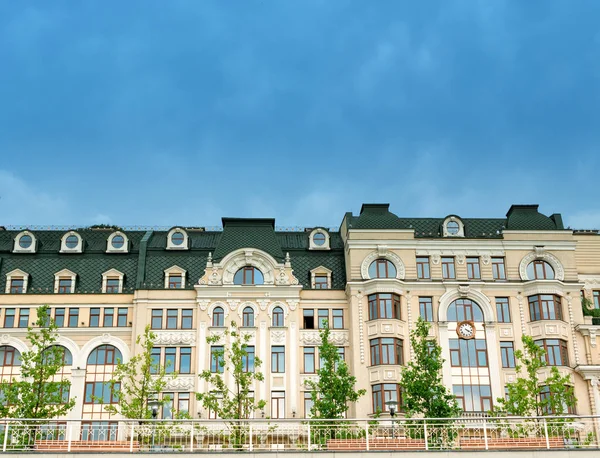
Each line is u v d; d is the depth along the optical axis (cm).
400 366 5597
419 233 6128
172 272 6006
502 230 6066
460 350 5762
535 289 5862
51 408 4378
